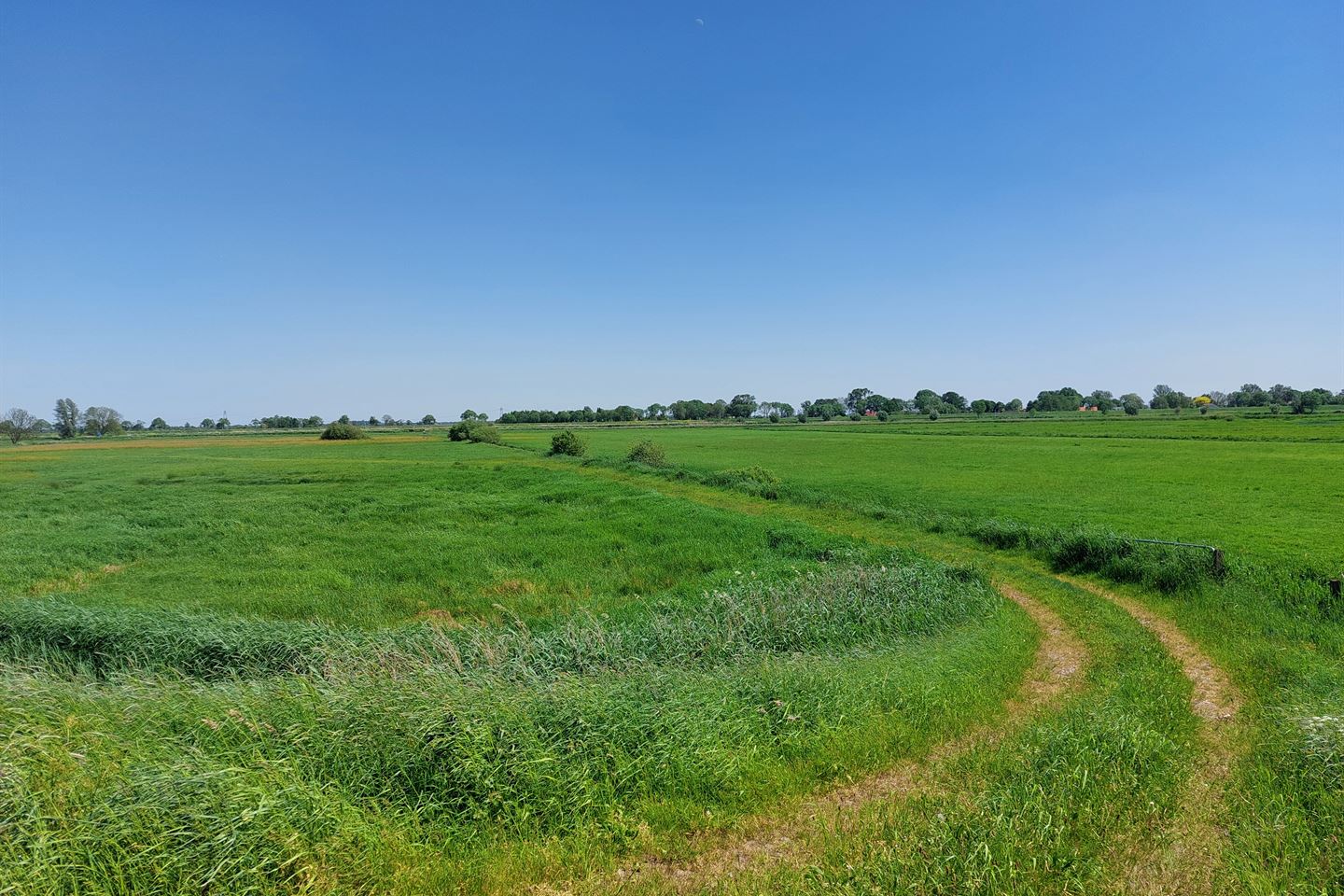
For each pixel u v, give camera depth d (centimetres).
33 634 1251
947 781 670
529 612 1559
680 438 10838
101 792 501
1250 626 1303
